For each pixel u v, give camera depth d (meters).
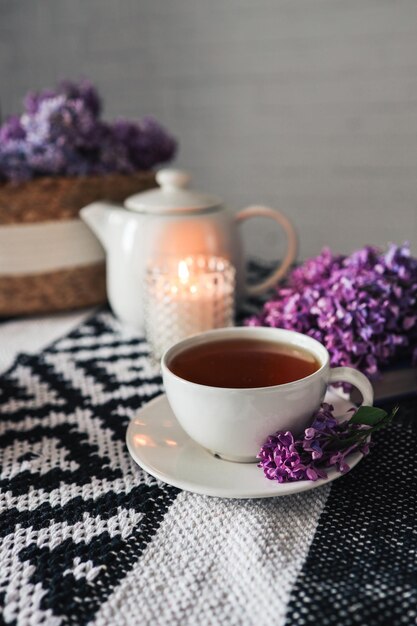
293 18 1.35
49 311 0.79
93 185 0.76
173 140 0.84
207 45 1.43
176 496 0.48
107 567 0.42
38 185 0.73
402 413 0.57
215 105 1.47
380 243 1.42
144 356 0.68
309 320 0.59
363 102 1.35
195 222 0.69
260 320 0.62
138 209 0.71
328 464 0.47
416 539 0.44
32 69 1.58
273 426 0.47
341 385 0.56
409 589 0.40
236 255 0.72
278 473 0.46
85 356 0.68
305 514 0.46
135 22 1.47
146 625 0.39
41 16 1.53
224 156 1.50
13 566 0.43
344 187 1.42
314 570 0.42
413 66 1.28
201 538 0.44
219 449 0.48
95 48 1.51
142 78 1.50
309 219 1.47
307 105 1.40
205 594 0.41
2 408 0.59
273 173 1.47
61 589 0.41
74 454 0.53
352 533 0.44
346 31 1.31
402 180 1.37
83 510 0.47
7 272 0.75
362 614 0.39
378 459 0.51
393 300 0.58
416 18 1.25
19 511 0.47
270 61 1.40
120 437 0.55
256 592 0.41
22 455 0.53
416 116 1.31
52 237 0.75
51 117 0.74
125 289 0.72
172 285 0.65
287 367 0.51
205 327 0.66
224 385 0.49
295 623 0.39
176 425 0.53
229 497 0.45
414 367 0.58
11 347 0.71
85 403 0.60
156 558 0.43
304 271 0.64
